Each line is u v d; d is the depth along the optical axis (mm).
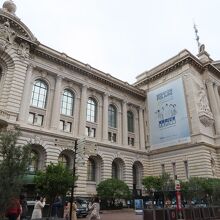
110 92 49281
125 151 47031
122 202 39094
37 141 34688
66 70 42625
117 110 50625
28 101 36312
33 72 38688
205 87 50312
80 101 43719
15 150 15586
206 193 30031
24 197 19094
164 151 47500
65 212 18156
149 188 37438
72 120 41531
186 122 44688
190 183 31312
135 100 54250
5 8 37688
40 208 17875
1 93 33781
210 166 41219
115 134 48594
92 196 37250
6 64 35188
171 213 19453
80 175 37438
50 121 38156
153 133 50594
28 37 37469
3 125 31203
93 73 45969
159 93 51750
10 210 13945
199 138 42125
